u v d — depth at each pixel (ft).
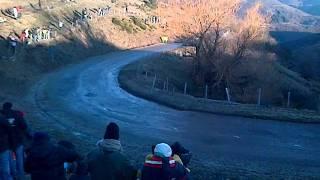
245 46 155.63
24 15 163.43
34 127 62.13
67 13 196.85
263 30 166.20
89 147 52.13
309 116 78.89
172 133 65.92
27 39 139.44
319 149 59.67
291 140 63.93
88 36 184.44
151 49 208.44
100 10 230.27
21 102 85.10
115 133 21.22
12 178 29.14
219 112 80.74
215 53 156.87
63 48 155.94
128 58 170.09
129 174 20.85
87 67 141.49
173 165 21.31
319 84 225.56
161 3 317.63
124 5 286.66
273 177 45.11
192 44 161.38
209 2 155.74
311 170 49.65
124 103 88.99
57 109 80.74
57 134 58.90
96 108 83.25
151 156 21.45
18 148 31.14
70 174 26.16
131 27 235.40
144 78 126.82
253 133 67.21
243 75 161.17
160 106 86.94
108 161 20.70
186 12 162.71
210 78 158.61
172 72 161.58
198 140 62.18
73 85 108.37
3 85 100.58
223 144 60.34
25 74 118.11
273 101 155.43
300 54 305.32
